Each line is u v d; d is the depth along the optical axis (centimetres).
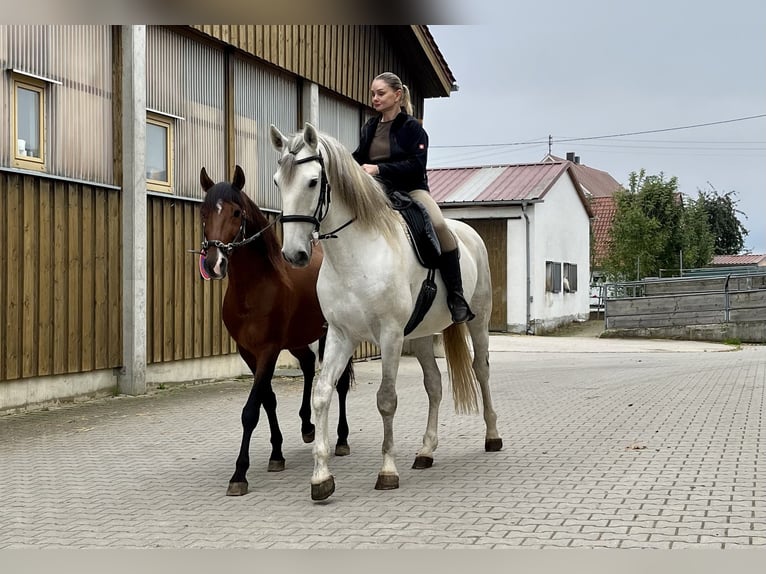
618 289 3164
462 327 718
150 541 495
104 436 855
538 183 2734
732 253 5950
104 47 1103
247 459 616
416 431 862
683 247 3684
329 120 1636
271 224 666
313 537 495
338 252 582
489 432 748
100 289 1090
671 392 1110
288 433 870
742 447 733
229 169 1348
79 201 1058
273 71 1462
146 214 1156
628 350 1998
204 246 605
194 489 627
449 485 618
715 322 2361
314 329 739
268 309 650
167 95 1212
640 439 781
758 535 477
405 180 651
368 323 592
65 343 1034
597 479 623
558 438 800
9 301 954
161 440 834
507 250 2656
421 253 632
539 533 488
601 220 4659
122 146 1123
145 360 1146
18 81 976
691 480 612
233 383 1291
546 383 1260
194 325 1258
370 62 1722
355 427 893
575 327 2903
